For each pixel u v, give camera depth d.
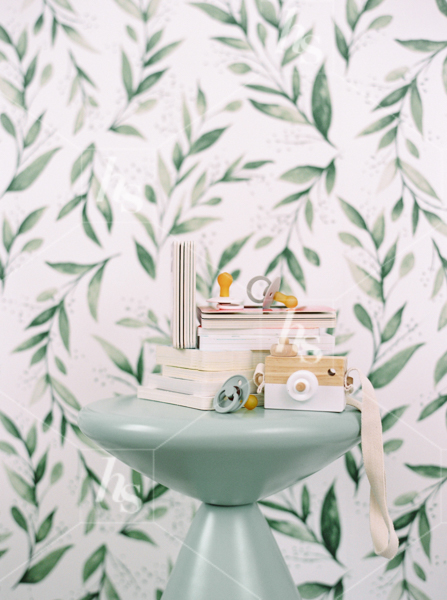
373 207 1.04
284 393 0.75
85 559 1.02
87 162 1.04
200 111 1.05
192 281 0.79
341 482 1.02
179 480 0.72
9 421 1.02
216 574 0.71
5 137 1.04
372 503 0.74
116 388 1.04
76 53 1.05
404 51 1.04
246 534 0.74
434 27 1.04
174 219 1.04
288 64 1.05
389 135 1.04
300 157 1.05
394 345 1.03
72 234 1.04
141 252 1.04
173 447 0.66
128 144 1.05
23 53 1.05
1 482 1.02
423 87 1.04
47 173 1.04
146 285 1.04
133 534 1.02
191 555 0.74
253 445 0.65
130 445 0.68
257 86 1.05
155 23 1.05
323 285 1.04
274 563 0.74
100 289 1.04
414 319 1.03
